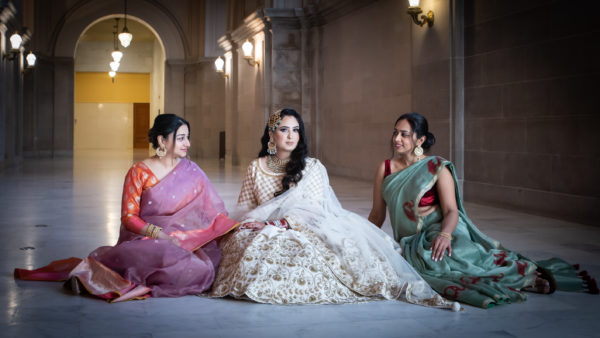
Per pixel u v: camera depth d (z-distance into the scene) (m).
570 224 7.28
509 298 3.79
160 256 3.95
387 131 12.40
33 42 24.52
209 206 4.33
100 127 37.38
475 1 9.29
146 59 36.09
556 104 7.70
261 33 16.84
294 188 4.24
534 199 8.09
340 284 3.87
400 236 4.41
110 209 8.55
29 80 23.19
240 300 3.86
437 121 9.98
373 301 3.85
